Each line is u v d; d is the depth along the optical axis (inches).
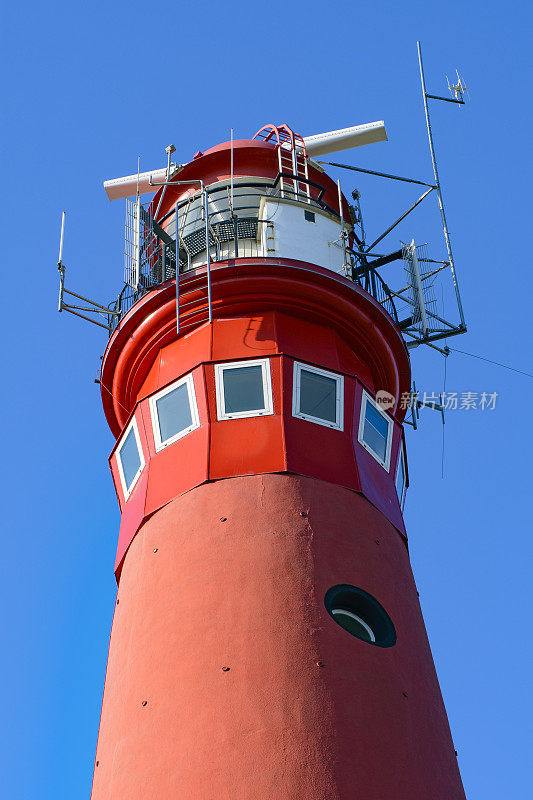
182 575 760.3
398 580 805.2
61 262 1019.3
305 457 826.8
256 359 881.5
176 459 852.0
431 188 1088.2
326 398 881.5
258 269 920.9
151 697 701.3
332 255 1010.7
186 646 713.6
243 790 625.0
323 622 717.9
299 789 622.2
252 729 652.1
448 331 1020.5
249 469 812.6
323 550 767.1
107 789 689.6
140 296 964.0
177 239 953.5
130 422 919.0
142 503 850.1
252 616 716.0
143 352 952.3
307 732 650.2
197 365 884.0
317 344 920.3
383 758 658.8
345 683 687.1
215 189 1079.6
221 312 928.3
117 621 808.3
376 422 916.0
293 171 1066.7
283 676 679.1
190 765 647.1
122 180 1285.7
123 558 855.1
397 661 733.9
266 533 767.7
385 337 969.5
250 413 850.8
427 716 722.2
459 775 725.9
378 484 872.3
